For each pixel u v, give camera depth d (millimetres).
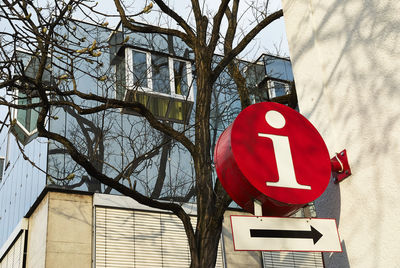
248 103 9367
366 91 5078
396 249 4406
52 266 13617
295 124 5062
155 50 16641
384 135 4758
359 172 4930
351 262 4832
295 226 4551
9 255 16469
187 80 16828
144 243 14664
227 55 8867
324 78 5652
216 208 7805
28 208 15250
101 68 16047
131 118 15742
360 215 4832
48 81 14930
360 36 5289
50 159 14492
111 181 7824
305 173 4836
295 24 6266
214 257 7508
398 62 4785
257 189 4602
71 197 14523
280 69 17672
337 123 5340
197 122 8430
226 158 4805
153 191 15234
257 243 4375
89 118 15211
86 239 14242
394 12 4945
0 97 8523
